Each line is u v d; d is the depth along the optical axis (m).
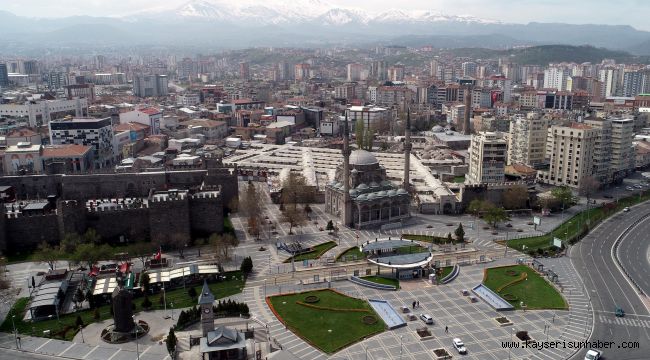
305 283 195.88
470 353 150.50
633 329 164.62
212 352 143.12
